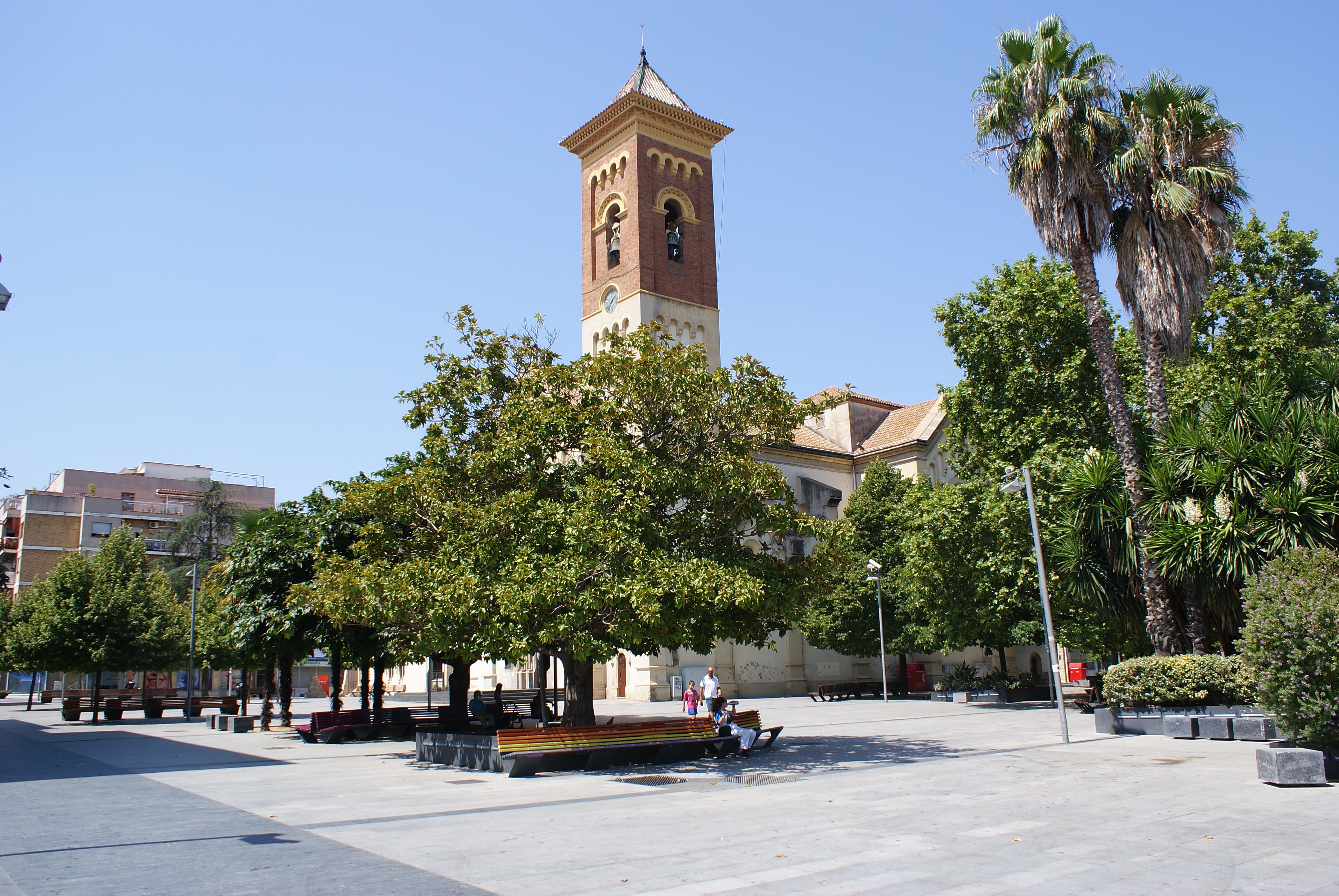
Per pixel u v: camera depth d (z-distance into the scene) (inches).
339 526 1016.9
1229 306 1360.7
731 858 354.6
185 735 1159.6
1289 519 795.4
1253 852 348.5
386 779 644.1
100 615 1581.0
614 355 809.5
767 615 773.3
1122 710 897.5
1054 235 959.0
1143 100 960.9
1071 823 417.7
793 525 784.9
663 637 695.7
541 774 660.1
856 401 2364.7
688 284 2114.9
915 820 434.6
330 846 386.0
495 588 665.0
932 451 2139.5
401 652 832.9
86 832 425.4
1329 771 531.2
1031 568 1210.6
